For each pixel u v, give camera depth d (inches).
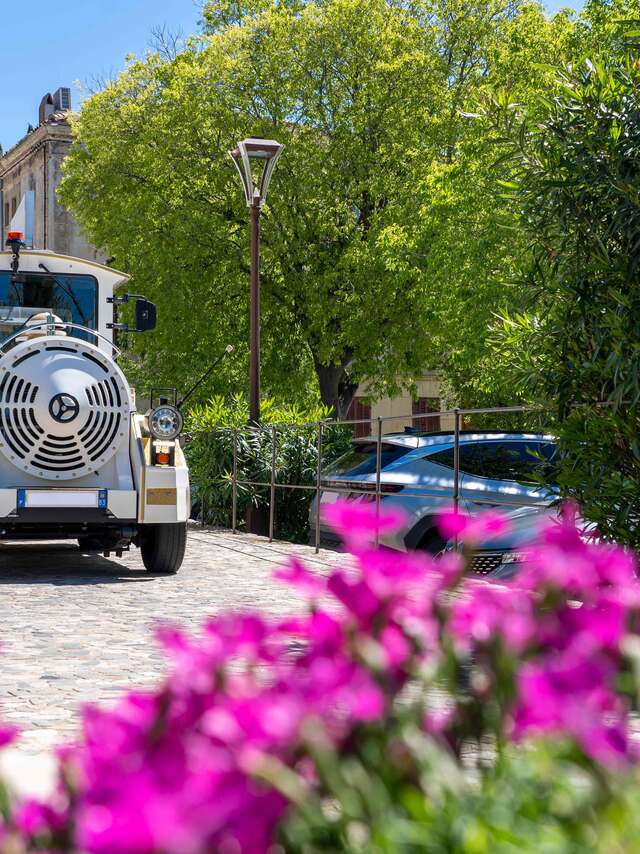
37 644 362.6
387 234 1457.9
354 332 1589.6
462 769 87.0
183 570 600.4
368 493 616.7
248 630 86.2
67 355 551.5
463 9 1668.3
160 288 1626.5
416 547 587.5
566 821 75.1
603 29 1139.3
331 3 1657.2
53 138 2258.9
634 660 83.7
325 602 463.2
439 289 1348.4
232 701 76.0
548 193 360.5
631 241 346.0
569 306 367.2
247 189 922.7
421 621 88.4
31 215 639.8
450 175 1258.0
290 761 75.3
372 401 1775.3
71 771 77.9
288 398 1688.0
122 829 60.0
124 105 1727.4
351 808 73.6
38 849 75.2
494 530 94.7
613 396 350.6
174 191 1664.6
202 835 60.9
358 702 78.2
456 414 539.2
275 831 70.6
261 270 1662.2
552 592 91.5
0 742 88.3
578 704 76.4
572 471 376.8
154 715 76.6
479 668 86.9
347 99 1626.5
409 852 71.8
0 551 693.3
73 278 630.5
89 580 545.0
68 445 544.4
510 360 397.1
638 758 80.4
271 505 804.6
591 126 355.3
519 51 1227.9
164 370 1658.5
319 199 1616.6
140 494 552.1
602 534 365.7
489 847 70.1
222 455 944.3
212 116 1631.4
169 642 87.2
